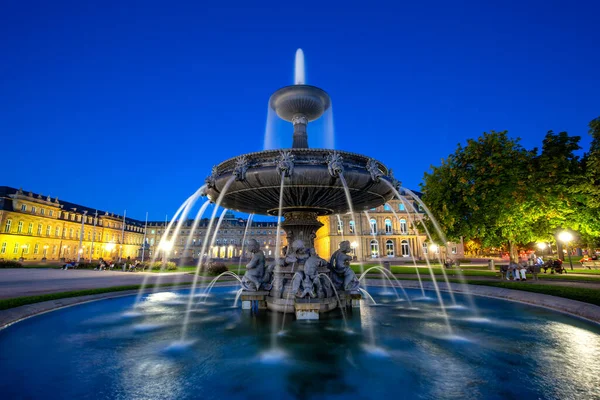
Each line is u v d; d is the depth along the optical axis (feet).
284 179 23.88
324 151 24.25
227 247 323.57
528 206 56.24
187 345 18.72
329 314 27.45
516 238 62.34
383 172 28.40
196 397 12.05
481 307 32.32
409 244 206.90
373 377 13.94
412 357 16.56
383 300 37.96
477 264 143.54
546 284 45.60
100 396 12.12
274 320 25.41
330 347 18.24
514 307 32.30
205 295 43.34
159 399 11.87
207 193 29.89
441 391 12.54
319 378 13.84
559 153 59.93
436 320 25.68
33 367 15.21
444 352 17.38
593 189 51.78
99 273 93.81
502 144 60.59
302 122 33.06
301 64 36.04
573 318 26.55
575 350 17.79
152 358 16.48
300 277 27.14
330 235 203.62
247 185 25.11
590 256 137.69
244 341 19.52
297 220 31.14
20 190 224.33
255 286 30.48
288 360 16.10
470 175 62.54
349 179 24.20
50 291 41.86
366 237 204.33
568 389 12.75
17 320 25.68
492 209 58.49
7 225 211.41
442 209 67.46
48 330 22.52
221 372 14.56
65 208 269.23
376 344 18.84
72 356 16.83
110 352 17.48
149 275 85.92
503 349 17.97
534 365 15.49
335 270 31.94
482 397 12.04
